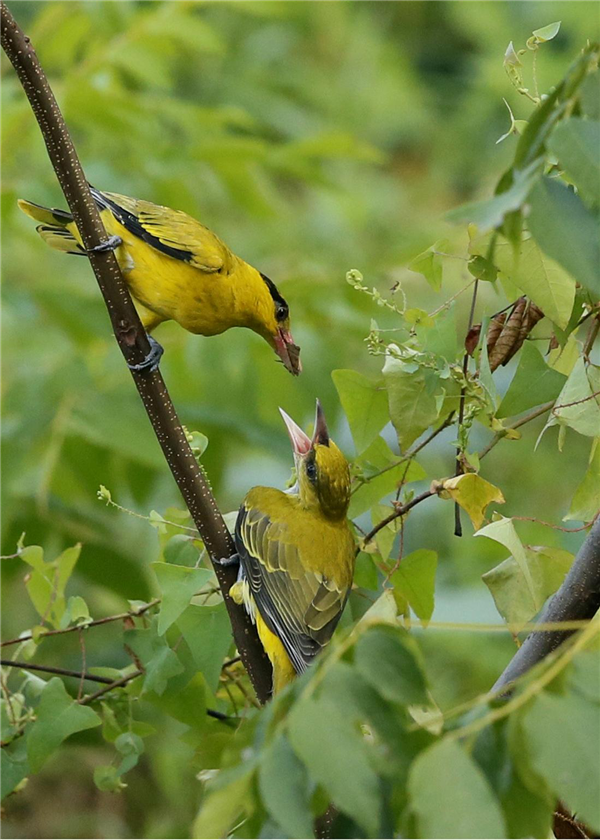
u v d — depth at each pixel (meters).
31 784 15.12
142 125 12.97
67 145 7.32
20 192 13.11
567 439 17.39
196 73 19.92
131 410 11.75
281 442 12.46
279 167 13.42
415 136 21.75
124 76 16.56
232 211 17.06
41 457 11.69
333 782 3.74
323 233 16.89
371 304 12.87
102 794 14.96
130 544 13.41
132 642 7.70
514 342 7.35
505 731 4.15
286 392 12.42
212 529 7.79
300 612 7.81
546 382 6.91
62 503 11.52
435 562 7.46
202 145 13.08
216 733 7.95
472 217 3.84
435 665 14.18
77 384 11.78
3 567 11.31
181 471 7.64
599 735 3.78
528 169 4.05
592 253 3.96
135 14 13.46
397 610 7.09
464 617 14.11
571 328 6.53
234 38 21.00
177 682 7.84
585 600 6.08
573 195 4.09
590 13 19.31
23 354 12.64
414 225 18.61
